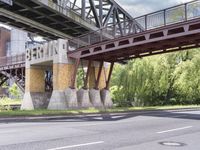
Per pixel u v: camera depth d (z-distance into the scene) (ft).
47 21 164.86
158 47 104.63
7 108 123.65
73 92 119.14
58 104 117.91
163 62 168.35
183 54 170.71
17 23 165.99
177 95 178.60
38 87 143.95
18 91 269.03
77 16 165.89
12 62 183.93
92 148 31.99
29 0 135.23
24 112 87.04
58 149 30.99
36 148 31.40
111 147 32.86
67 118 80.74
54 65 122.52
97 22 180.55
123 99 172.35
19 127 53.21
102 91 133.28
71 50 123.54
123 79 171.32
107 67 145.07
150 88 167.12
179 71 165.37
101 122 65.26
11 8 143.23
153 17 96.32
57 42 122.31
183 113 102.12
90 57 121.49
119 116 87.86
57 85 119.85
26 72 144.36
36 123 62.85
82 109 111.45
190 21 84.99
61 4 152.97
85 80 124.98
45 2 139.95
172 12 90.84
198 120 71.31
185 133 46.52
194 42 96.58
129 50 108.17
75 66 120.37
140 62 168.35
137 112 106.32
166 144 35.86
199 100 180.34
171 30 90.74
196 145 35.58
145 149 32.30
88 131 46.98
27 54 144.05
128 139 39.09
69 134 42.96
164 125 58.59
